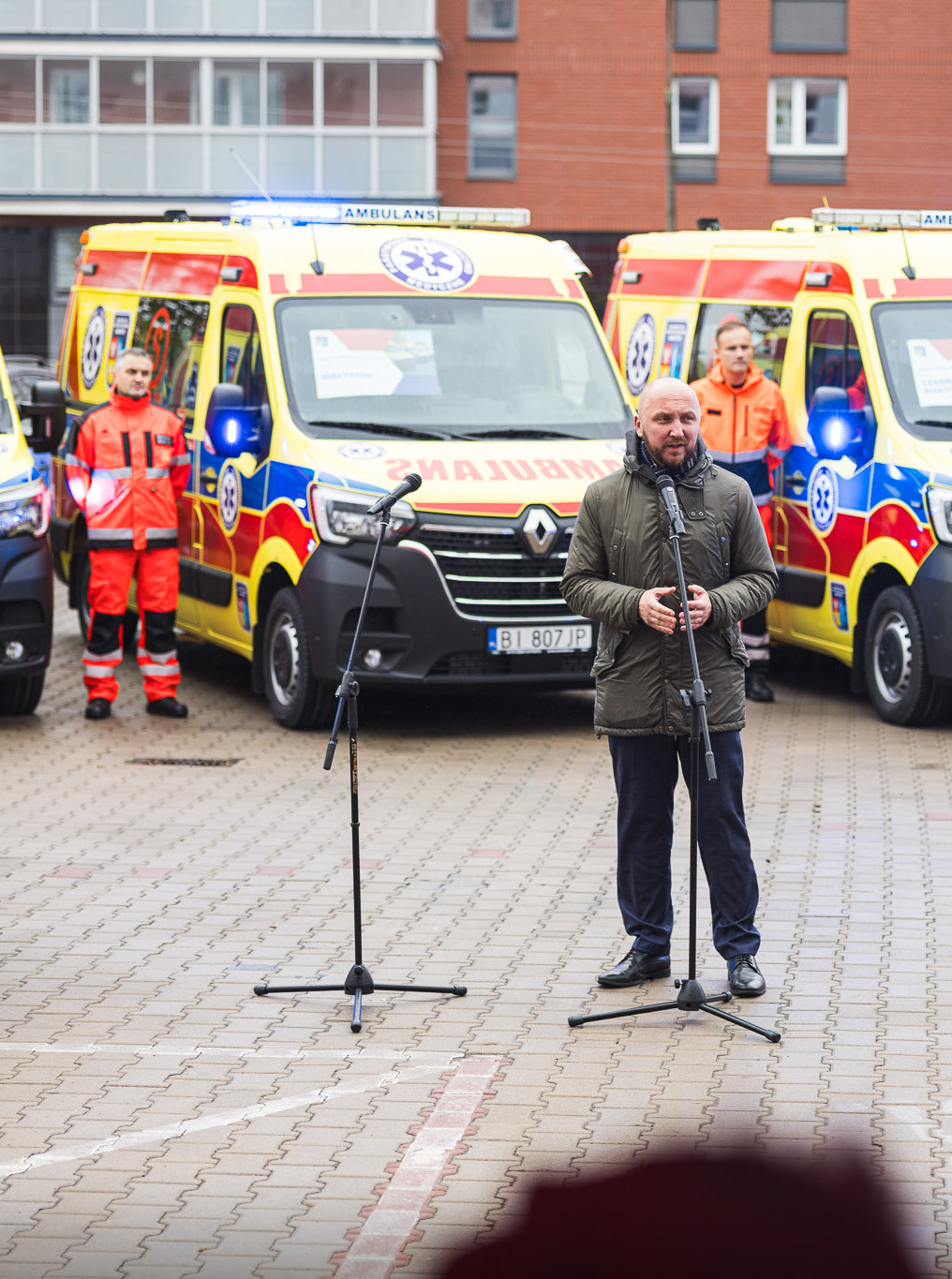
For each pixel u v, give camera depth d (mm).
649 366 13656
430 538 9969
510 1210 1118
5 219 40719
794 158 41062
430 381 10781
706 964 6152
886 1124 4480
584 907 6926
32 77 40125
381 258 11203
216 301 11625
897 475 10555
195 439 11766
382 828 8328
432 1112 4609
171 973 6047
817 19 40781
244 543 10992
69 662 13438
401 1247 3676
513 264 11500
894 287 11164
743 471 11508
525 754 10141
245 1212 3910
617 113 40906
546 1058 5098
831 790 9133
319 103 40094
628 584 5668
